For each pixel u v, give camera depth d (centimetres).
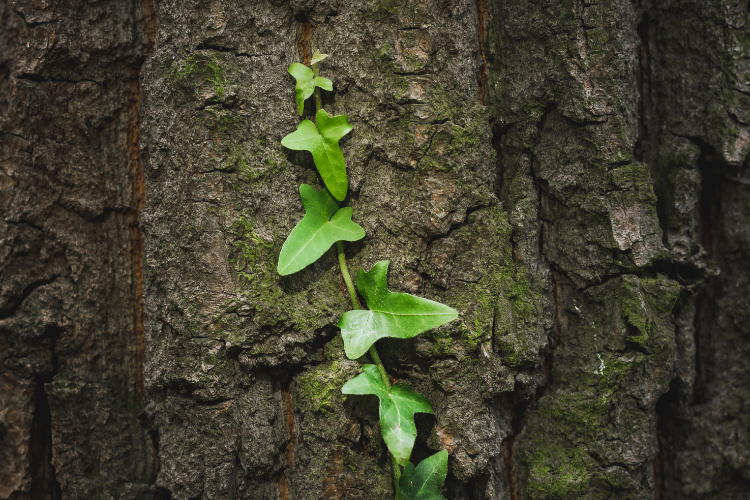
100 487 58
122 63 58
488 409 57
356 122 57
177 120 57
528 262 58
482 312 57
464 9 58
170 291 57
